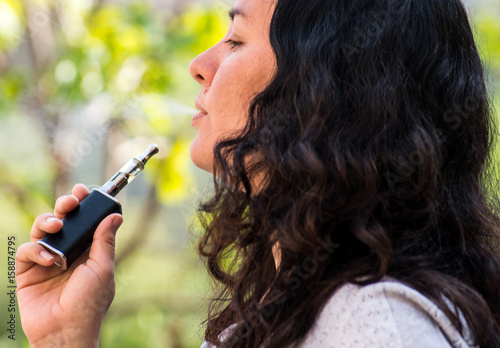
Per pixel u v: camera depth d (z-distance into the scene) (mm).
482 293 881
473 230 932
